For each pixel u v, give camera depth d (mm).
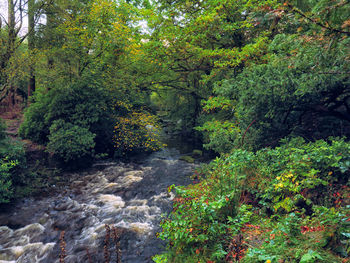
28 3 11234
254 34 12117
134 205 7746
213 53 10773
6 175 7273
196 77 16594
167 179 10023
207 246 3896
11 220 6762
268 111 6492
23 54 10445
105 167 11531
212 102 10281
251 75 6910
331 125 6949
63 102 11820
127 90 14414
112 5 12672
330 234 2934
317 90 5895
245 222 4176
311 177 4316
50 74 11359
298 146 5465
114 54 13586
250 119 7395
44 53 11281
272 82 6016
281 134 7117
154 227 6402
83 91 12141
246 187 5047
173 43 10914
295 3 4773
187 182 9617
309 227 3480
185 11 12555
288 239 3236
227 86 7625
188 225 3988
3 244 5746
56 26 12164
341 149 4582
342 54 3727
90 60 12805
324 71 4945
